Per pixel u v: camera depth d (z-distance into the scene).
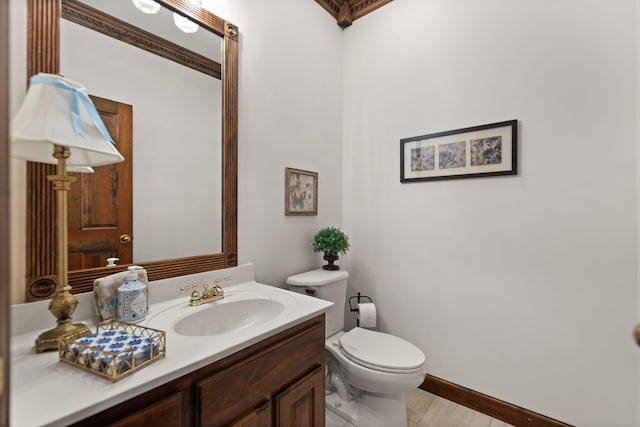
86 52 1.00
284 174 1.78
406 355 1.43
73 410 0.53
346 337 1.62
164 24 1.22
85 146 0.75
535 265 1.50
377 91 2.10
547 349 1.47
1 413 0.31
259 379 0.88
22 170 0.85
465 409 1.68
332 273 1.83
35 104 0.70
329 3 2.13
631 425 1.28
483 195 1.66
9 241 0.32
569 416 1.41
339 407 1.56
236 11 1.50
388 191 2.04
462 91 1.73
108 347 0.68
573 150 1.40
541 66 1.48
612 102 1.31
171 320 0.98
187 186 1.29
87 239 0.99
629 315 1.28
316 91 2.03
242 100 1.53
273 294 1.31
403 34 1.98
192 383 0.72
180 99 1.27
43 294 0.87
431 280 1.85
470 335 1.70
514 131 1.54
